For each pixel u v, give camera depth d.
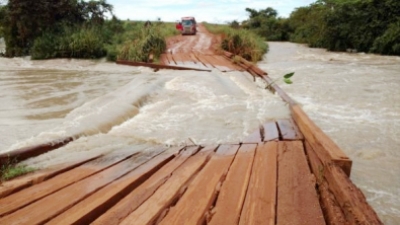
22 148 4.98
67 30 20.44
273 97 9.04
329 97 9.32
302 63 17.41
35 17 20.84
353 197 2.99
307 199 3.35
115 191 3.64
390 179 4.45
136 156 5.00
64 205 3.36
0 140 5.73
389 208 3.76
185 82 10.95
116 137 6.02
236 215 3.04
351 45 25.81
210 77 11.89
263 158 4.62
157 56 16.95
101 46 19.59
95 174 4.26
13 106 8.21
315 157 4.59
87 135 6.08
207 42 24.39
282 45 33.28
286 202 3.29
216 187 3.71
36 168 4.55
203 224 3.02
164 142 5.80
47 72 14.38
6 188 3.81
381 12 23.64
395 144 5.69
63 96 9.38
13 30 21.41
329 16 26.22
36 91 10.11
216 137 6.03
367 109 7.99
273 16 52.00
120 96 8.65
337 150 4.15
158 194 3.57
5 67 16.16
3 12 20.89
